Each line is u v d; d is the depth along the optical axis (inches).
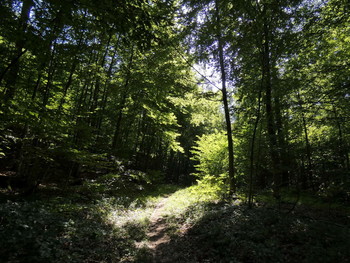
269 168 349.7
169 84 437.4
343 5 299.0
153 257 211.6
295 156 277.1
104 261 192.5
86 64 433.4
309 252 177.0
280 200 319.3
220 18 377.4
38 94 395.2
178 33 408.2
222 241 214.2
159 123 688.4
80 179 457.1
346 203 290.7
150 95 548.4
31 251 165.5
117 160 469.4
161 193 678.5
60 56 303.1
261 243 203.3
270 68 315.9
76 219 268.5
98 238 232.1
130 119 640.4
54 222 234.1
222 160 594.6
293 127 299.7
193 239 243.8
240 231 229.3
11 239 169.6
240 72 342.0
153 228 315.3
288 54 337.1
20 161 351.6
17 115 261.9
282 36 309.7
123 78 554.3
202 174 662.5
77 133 353.1
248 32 313.7
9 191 310.5
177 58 443.2
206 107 479.8
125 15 159.5
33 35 216.2
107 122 729.0
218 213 302.7
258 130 367.6
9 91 307.3
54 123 285.6
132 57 544.7
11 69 297.6
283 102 325.4
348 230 207.8
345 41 371.6
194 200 418.9
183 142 1208.2
